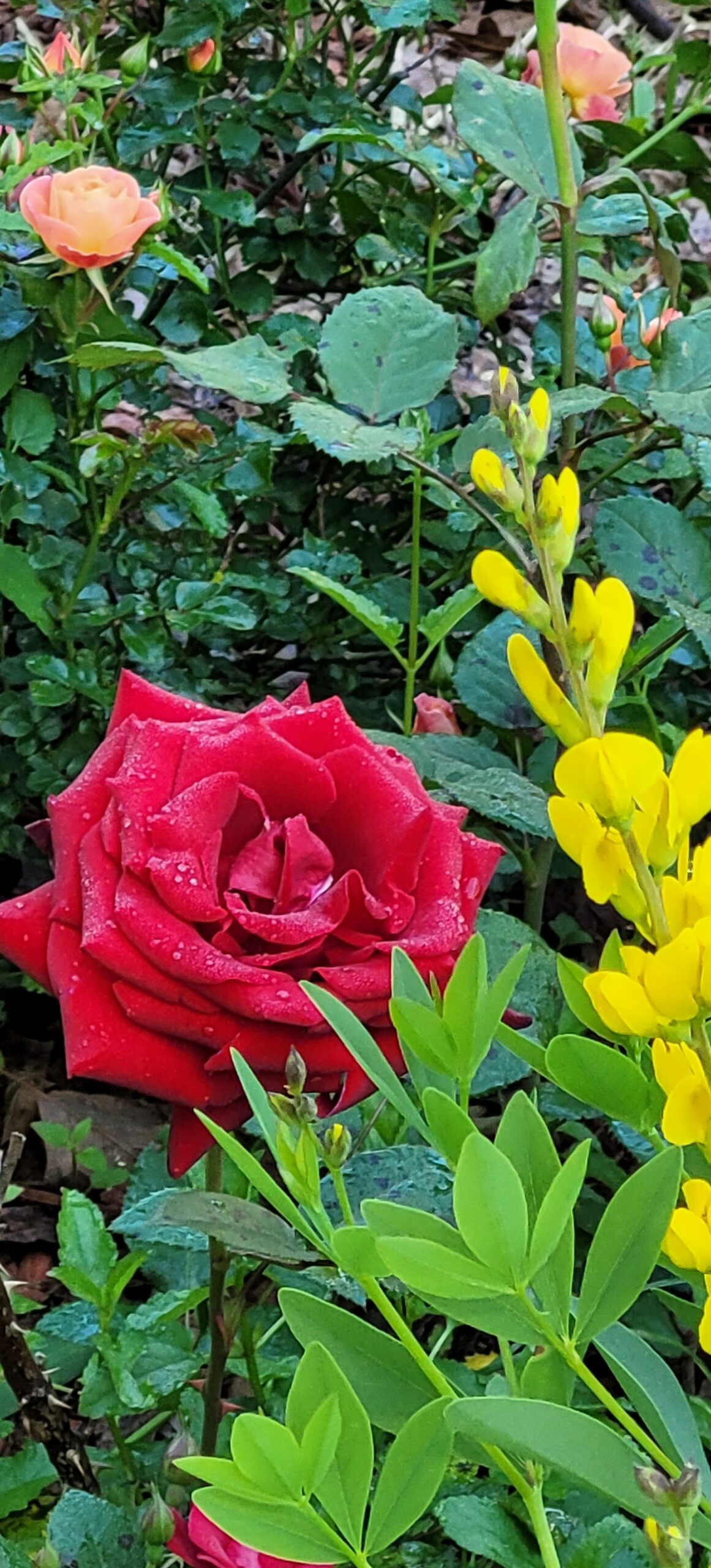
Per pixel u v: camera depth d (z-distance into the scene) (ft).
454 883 1.70
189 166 4.77
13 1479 1.86
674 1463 1.00
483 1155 0.87
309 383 3.62
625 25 5.50
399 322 2.25
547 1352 1.06
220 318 4.01
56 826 1.70
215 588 2.96
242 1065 1.25
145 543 3.14
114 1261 1.89
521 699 2.56
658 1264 1.25
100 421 3.40
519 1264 0.91
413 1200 1.60
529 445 0.88
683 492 3.20
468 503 2.03
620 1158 2.79
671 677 3.14
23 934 1.67
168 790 1.63
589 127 3.38
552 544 0.86
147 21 3.95
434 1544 1.78
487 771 2.28
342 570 3.24
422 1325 2.34
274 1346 2.16
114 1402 1.88
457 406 3.48
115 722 1.86
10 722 3.01
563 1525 1.52
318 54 4.73
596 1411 1.84
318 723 1.76
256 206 3.77
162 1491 1.84
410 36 4.04
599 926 3.36
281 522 3.81
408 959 1.28
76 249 2.62
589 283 5.10
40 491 2.88
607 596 0.85
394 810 1.66
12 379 2.90
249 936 1.60
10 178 2.78
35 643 3.16
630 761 0.84
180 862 1.53
